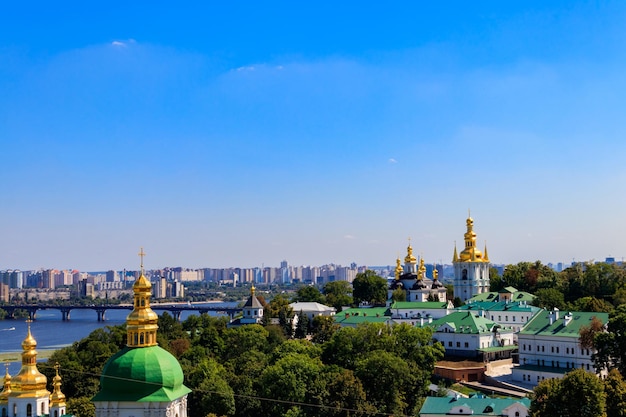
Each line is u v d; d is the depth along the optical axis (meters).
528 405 182.00
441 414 187.50
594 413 160.62
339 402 195.50
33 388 149.62
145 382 123.50
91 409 193.00
